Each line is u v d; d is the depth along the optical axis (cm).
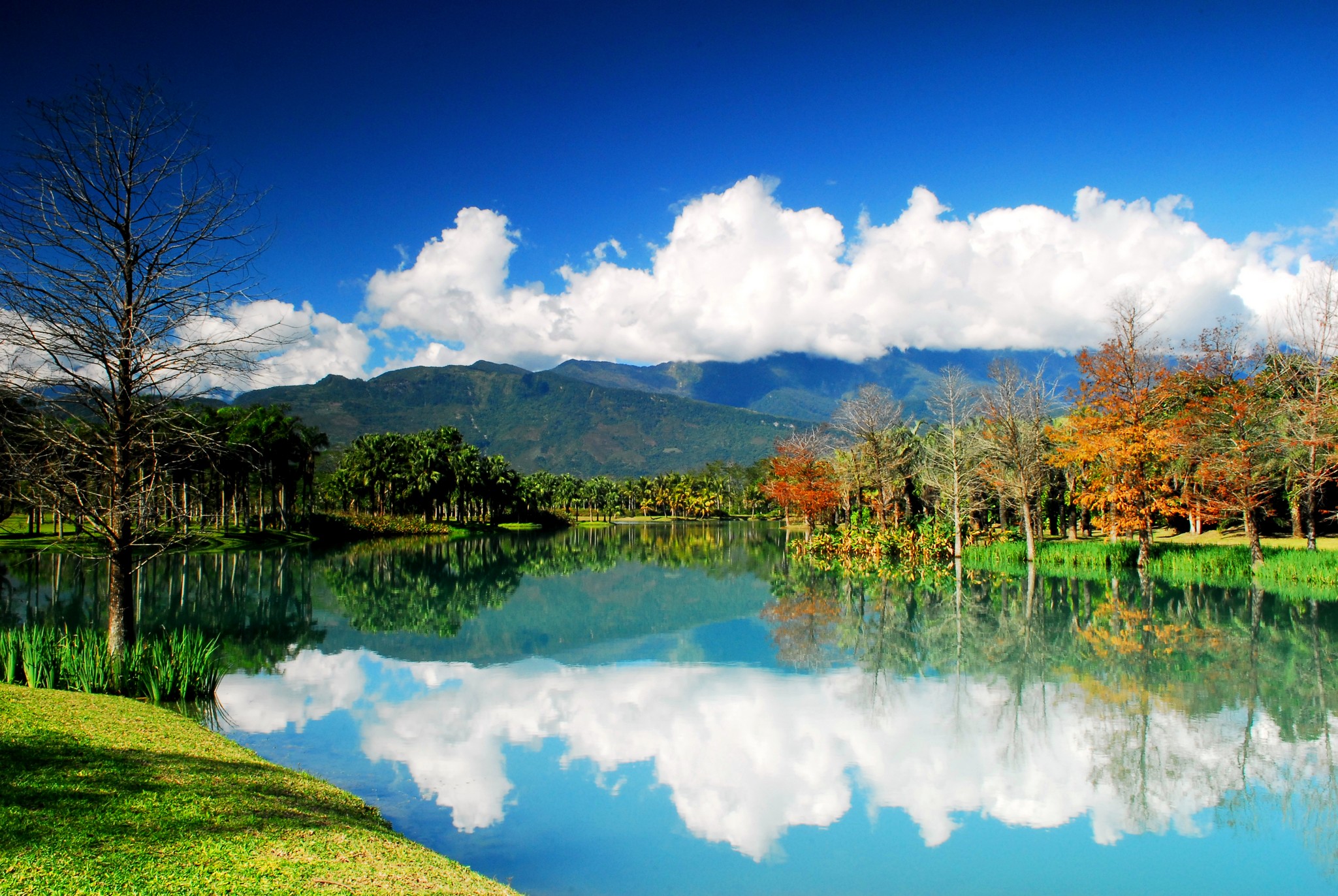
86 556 1548
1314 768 1259
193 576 4081
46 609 2712
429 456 9356
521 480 13362
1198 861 946
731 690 1769
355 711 1588
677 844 991
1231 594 3206
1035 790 1179
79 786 776
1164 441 3803
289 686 1800
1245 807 1107
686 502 17638
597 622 2781
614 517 18575
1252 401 3750
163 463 1580
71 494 1446
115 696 1370
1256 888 881
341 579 4134
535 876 902
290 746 1348
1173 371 3897
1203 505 4050
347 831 810
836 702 1661
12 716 1023
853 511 5938
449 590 3747
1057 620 2630
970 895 866
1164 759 1298
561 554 6406
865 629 2538
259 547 6031
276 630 2552
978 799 1141
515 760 1305
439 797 1135
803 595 3394
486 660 2127
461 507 10781
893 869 931
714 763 1296
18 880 562
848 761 1300
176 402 1527
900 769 1265
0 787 736
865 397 5275
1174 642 2258
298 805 876
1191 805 1112
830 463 6056
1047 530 6619
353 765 1257
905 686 1794
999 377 4634
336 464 12075
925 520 4862
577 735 1439
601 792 1166
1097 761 1295
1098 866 941
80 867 598
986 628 2508
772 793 1166
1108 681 1819
